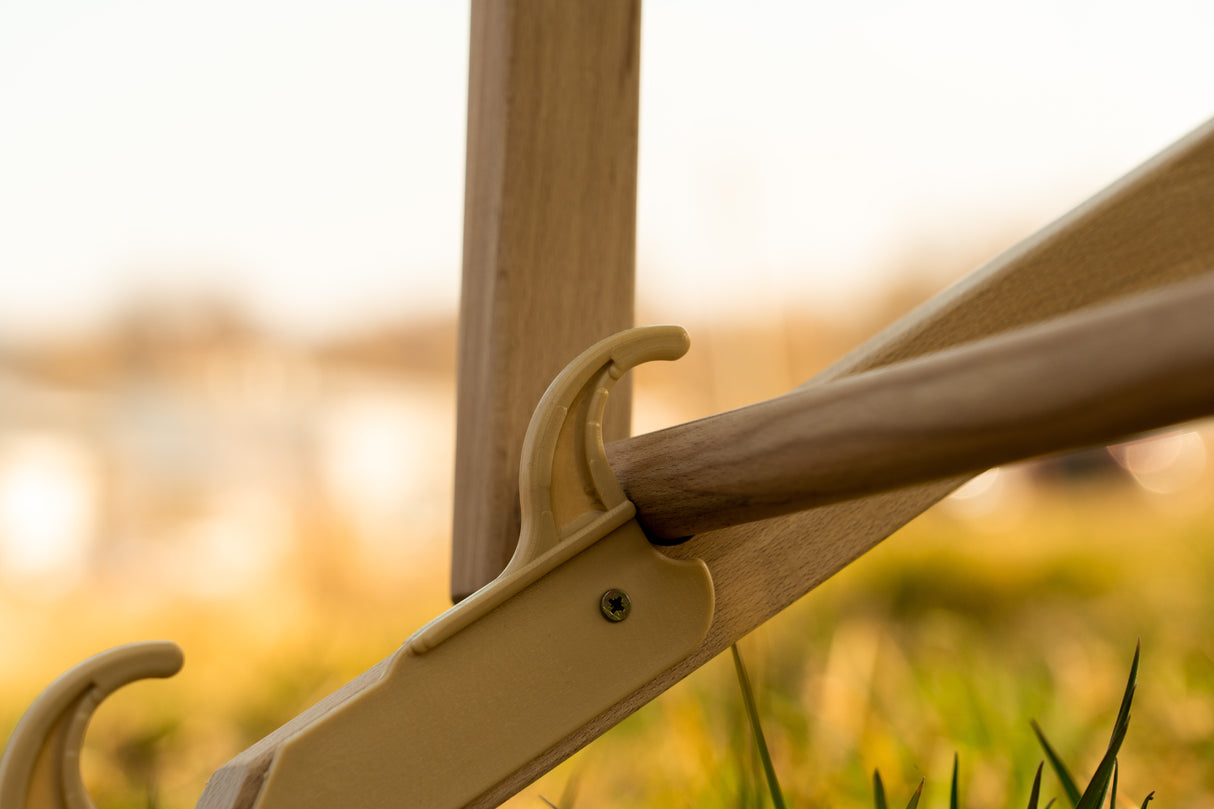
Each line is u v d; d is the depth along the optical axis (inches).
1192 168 27.0
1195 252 27.0
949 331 26.8
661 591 25.8
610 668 25.5
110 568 117.2
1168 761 41.3
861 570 93.7
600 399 25.7
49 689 24.1
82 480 129.2
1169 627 71.1
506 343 29.0
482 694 25.1
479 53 29.7
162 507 126.3
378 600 106.7
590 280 29.5
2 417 131.9
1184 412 21.6
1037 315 26.8
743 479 24.2
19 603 104.6
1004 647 67.9
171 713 65.4
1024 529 121.0
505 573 25.3
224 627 93.1
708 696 49.6
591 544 25.5
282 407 138.7
